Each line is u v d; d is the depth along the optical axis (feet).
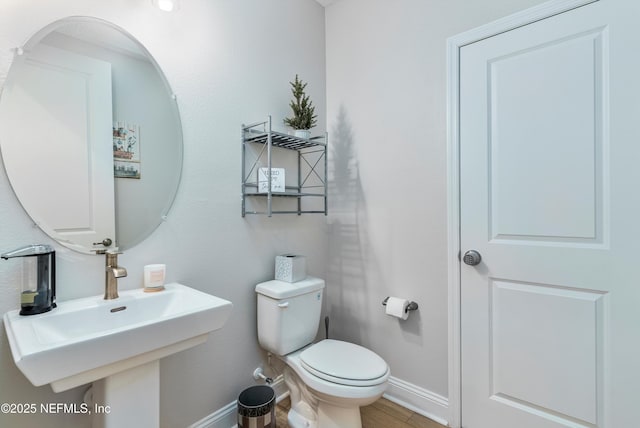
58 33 3.53
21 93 3.30
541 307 4.48
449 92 5.25
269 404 4.73
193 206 4.72
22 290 3.28
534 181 4.52
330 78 7.05
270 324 5.17
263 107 5.74
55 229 3.50
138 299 3.75
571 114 4.23
